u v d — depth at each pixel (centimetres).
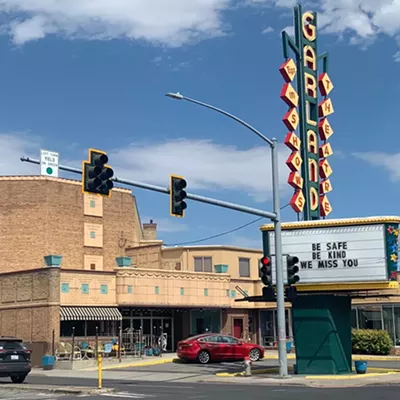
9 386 2330
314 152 3769
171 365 3438
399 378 2472
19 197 4878
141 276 4128
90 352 3719
